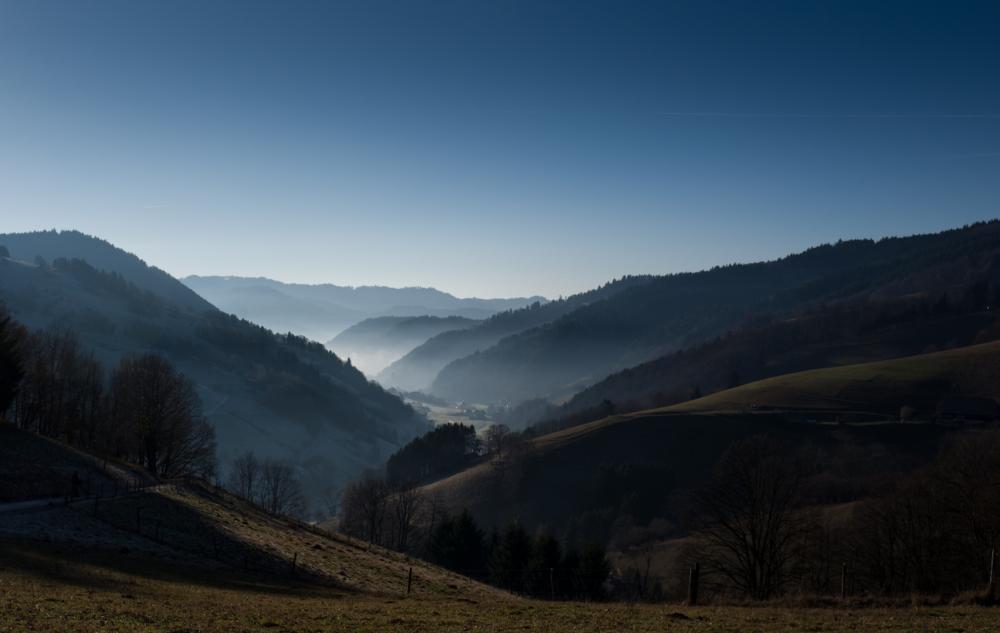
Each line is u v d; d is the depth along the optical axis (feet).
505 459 532.32
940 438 454.40
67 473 210.59
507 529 280.51
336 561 178.09
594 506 454.40
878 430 478.59
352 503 377.50
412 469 619.26
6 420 261.65
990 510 181.57
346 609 97.25
